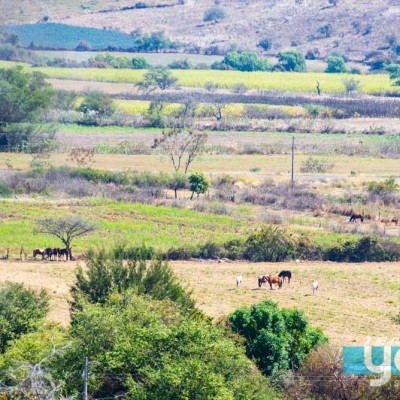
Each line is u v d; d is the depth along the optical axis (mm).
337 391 131500
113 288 152625
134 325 123688
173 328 122438
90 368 117500
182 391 112688
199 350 119250
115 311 130500
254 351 144000
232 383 118125
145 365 117938
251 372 126250
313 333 149500
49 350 119500
